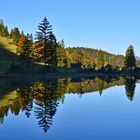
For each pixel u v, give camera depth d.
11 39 181.50
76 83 66.00
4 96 37.72
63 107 28.89
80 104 31.20
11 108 28.09
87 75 127.00
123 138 16.59
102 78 96.88
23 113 25.39
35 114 24.88
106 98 36.84
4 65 105.81
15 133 18.12
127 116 23.66
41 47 103.69
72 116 23.81
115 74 143.38
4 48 151.50
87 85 59.69
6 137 17.16
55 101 33.44
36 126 20.12
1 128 19.64
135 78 96.81
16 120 22.39
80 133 17.88
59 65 141.62
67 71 126.50
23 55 102.50
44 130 18.81
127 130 18.61
